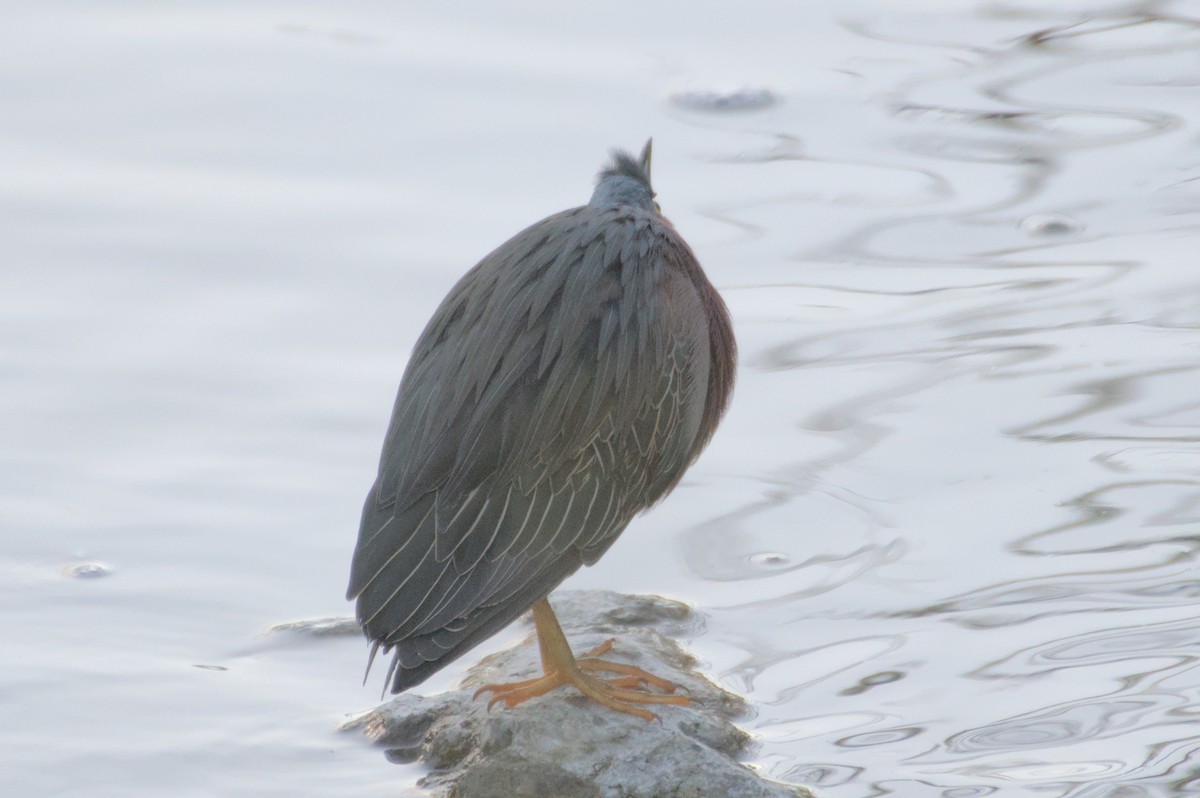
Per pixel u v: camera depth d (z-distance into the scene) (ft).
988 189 48.39
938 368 39.75
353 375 39.93
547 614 29.60
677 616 32.07
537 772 27.40
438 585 27.58
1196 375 38.81
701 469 36.58
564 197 47.50
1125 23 59.52
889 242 45.70
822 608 31.89
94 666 30.58
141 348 40.83
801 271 44.27
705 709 29.04
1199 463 35.55
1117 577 32.12
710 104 53.21
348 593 27.91
